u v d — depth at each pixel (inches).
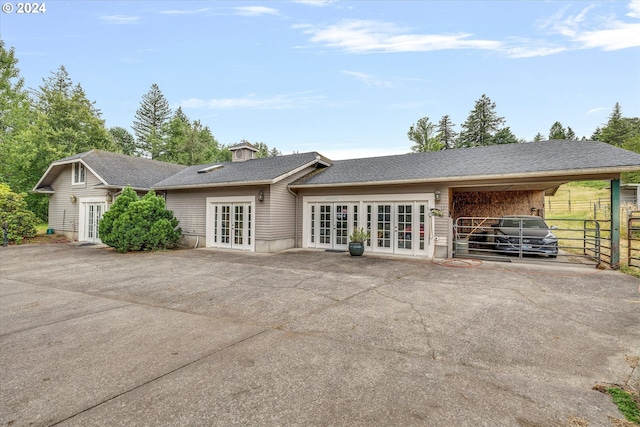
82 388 112.9
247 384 114.7
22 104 985.5
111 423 93.0
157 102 1844.2
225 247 539.2
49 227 741.3
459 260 399.2
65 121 1074.1
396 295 239.0
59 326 178.5
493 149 491.5
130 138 1813.5
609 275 304.5
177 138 1635.1
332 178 499.2
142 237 488.4
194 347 148.2
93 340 157.5
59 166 704.4
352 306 212.4
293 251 491.5
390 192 451.5
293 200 530.9
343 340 155.6
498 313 194.9
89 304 223.3
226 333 165.8
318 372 123.4
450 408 99.5
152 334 165.2
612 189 336.8
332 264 377.4
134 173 687.1
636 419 93.6
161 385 114.4
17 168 871.1
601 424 91.5
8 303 226.7
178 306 216.8
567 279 288.7
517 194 577.6
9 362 134.0
